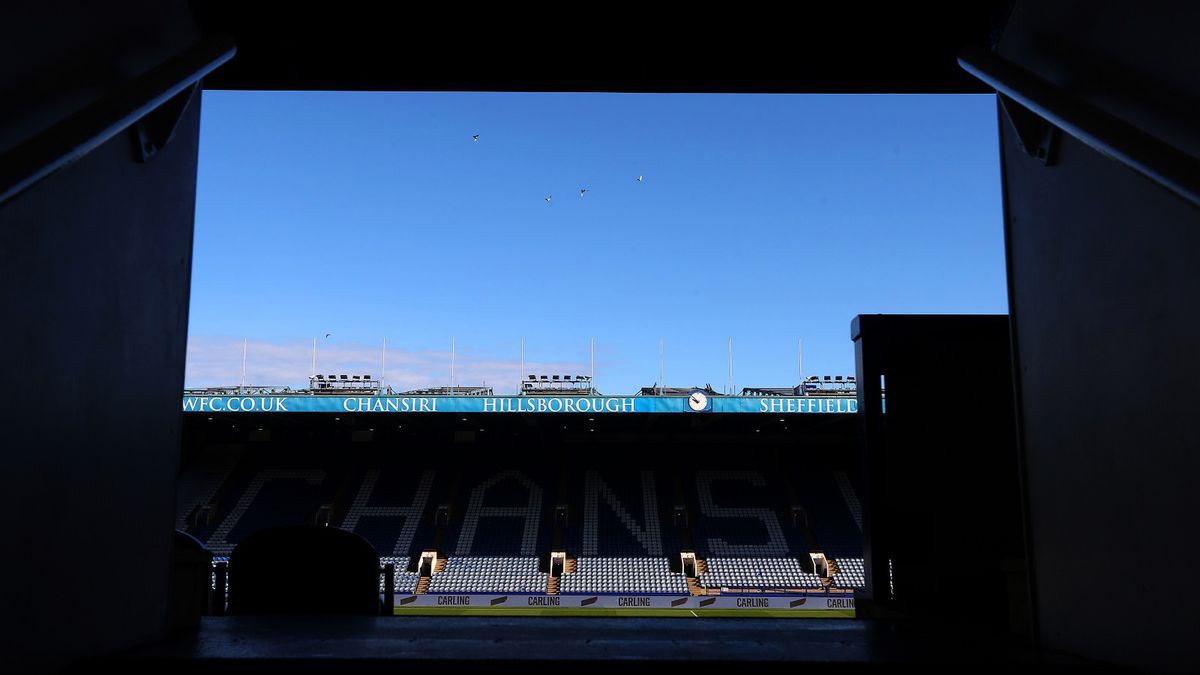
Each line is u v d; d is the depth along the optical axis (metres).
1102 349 2.58
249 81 3.63
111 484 2.61
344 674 2.40
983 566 4.75
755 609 29.42
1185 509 2.21
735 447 38.91
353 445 38.75
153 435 2.90
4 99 2.02
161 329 2.96
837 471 37.75
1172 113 2.17
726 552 33.03
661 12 3.45
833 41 3.54
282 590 4.82
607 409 31.47
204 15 3.07
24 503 2.16
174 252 3.08
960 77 3.71
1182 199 2.05
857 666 2.45
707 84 3.74
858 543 33.47
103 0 2.40
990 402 4.94
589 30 3.54
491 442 38.91
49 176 2.20
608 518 34.94
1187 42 2.09
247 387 35.22
